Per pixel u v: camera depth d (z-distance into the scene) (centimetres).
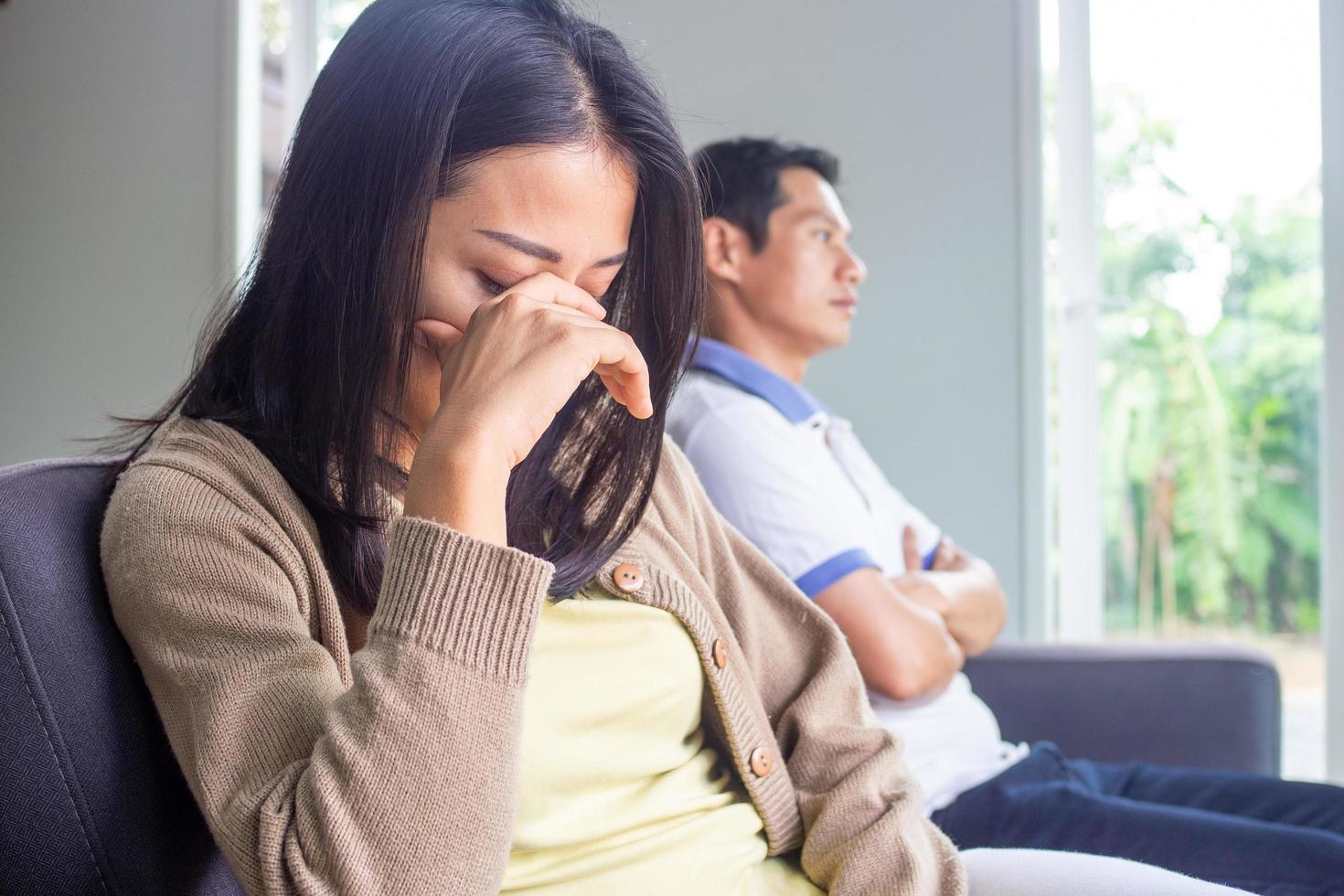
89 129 283
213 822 68
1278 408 247
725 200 164
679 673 90
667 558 98
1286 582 248
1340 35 229
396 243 78
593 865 81
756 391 153
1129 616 255
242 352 85
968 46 240
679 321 94
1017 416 238
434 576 68
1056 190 248
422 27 80
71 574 76
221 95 276
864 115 244
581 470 92
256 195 283
